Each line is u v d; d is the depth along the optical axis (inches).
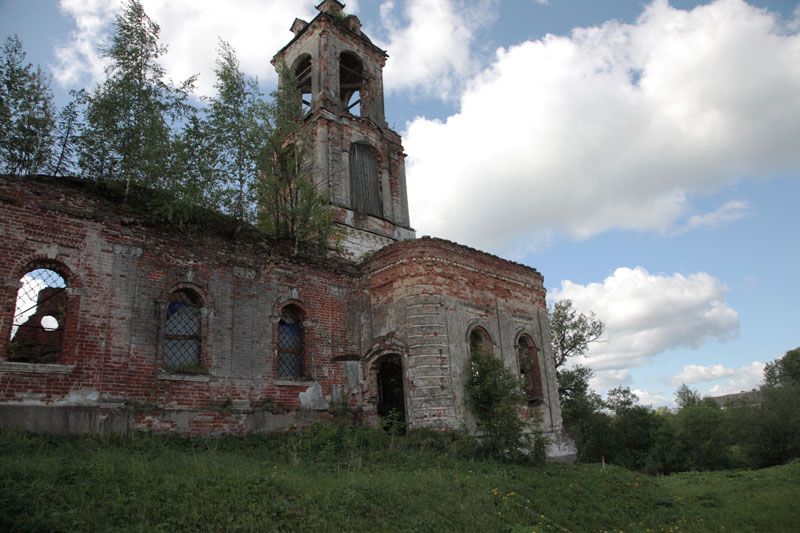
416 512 375.9
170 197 611.8
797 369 2453.2
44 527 260.1
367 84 1117.1
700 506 611.2
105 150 614.2
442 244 764.0
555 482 556.7
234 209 674.8
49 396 486.6
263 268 691.4
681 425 1637.6
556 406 900.0
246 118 725.3
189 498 320.5
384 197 1033.5
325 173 942.4
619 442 1617.9
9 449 407.5
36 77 608.4
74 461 374.6
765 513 557.6
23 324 562.6
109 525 275.4
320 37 1051.3
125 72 629.9
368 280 792.9
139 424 534.6
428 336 706.8
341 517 336.2
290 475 415.8
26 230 507.8
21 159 595.2
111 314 543.5
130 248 573.6
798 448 1390.3
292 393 677.3
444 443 647.1
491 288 830.5
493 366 713.0
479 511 406.0
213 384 603.2
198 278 621.6
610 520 475.2
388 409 754.2
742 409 1588.3
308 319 725.9
